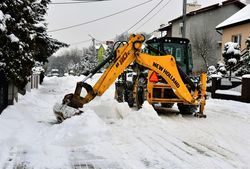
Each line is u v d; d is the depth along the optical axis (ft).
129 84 41.42
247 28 78.38
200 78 35.47
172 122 31.45
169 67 32.71
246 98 48.67
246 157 19.89
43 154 19.13
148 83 34.78
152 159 18.92
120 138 23.72
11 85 34.73
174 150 21.06
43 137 22.72
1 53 30.01
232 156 20.02
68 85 89.04
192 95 35.24
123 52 30.86
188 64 40.93
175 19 121.19
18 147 20.30
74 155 19.22
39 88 75.56
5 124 25.49
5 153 18.90
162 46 40.63
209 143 23.24
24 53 33.09
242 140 24.43
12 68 31.27
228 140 24.30
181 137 24.93
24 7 33.68
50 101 48.34
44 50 69.46
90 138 22.09
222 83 61.26
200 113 35.50
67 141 21.36
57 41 76.74
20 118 29.12
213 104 48.06
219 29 91.20
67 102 28.35
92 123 23.72
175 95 35.29
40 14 64.03
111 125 28.71
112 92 66.59
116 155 19.47
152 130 27.09
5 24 29.27
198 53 102.83
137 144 22.18
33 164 17.40
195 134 26.12
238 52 67.26
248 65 63.93
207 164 18.26
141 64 31.76
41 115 33.24
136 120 29.94
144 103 31.71
